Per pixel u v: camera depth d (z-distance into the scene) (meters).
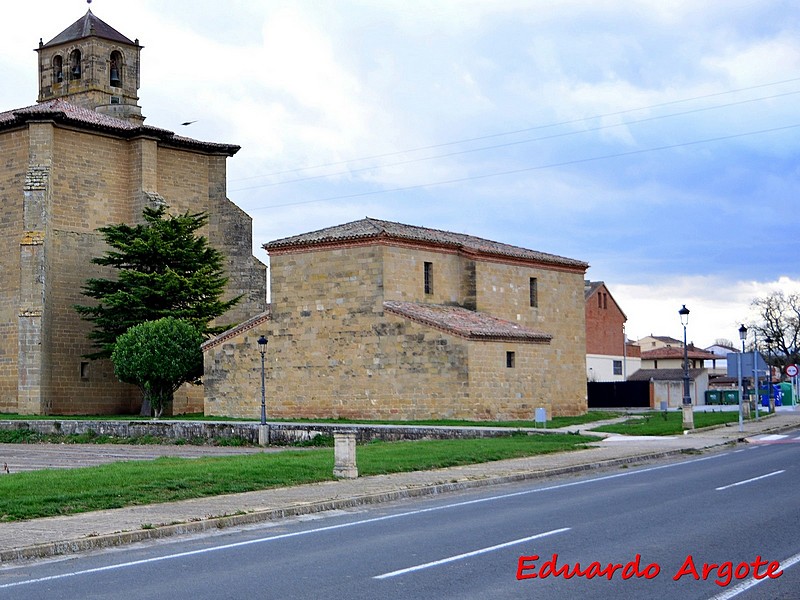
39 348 67.56
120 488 24.06
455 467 31.59
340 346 56.72
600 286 103.88
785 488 24.25
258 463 30.06
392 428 47.53
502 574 13.84
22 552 16.33
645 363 127.25
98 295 68.12
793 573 13.66
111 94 82.38
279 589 13.09
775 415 65.69
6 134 71.44
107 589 13.37
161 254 67.69
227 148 78.94
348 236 56.44
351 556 15.58
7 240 71.06
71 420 56.84
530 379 56.31
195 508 21.61
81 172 71.69
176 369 60.91
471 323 55.81
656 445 40.44
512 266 63.56
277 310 58.91
